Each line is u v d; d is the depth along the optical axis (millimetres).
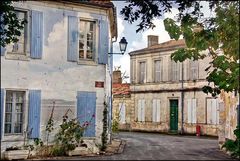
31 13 17484
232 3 12797
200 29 14242
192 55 16844
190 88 35625
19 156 15961
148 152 17859
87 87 18656
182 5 12539
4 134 16625
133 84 41219
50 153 17047
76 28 18516
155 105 38844
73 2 18359
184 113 36062
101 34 19125
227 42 14273
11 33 14953
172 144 22875
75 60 18438
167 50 37781
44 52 17750
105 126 18875
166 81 37906
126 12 12734
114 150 18609
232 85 16297
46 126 17562
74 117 18219
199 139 28422
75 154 16969
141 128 40094
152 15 12680
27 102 17250
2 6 14102
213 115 33500
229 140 16750
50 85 17812
